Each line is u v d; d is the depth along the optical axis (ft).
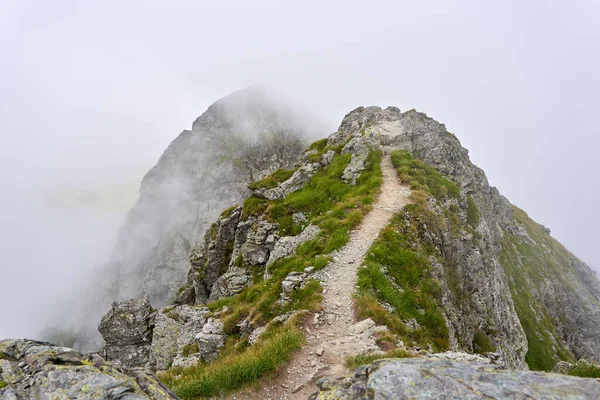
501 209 302.86
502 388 22.04
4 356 27.12
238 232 146.72
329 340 49.98
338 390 26.45
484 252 114.73
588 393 20.31
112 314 111.55
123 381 24.29
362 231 86.17
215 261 162.71
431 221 94.17
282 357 44.14
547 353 168.86
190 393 39.42
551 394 20.81
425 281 71.51
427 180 120.67
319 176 146.30
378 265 71.05
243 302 88.02
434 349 54.90
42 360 25.80
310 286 66.39
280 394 38.86
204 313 106.83
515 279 213.66
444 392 22.59
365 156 137.69
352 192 116.57
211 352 70.90
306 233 99.09
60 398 22.21
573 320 255.70
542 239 343.46
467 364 25.55
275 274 87.86
